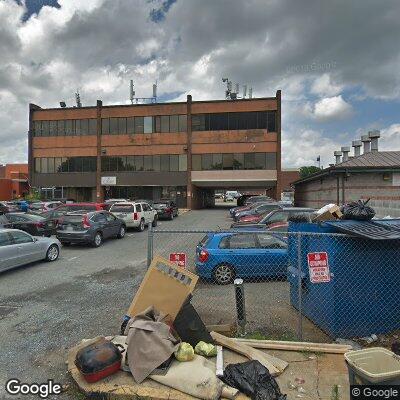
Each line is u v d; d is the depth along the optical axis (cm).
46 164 4678
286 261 891
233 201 8444
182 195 4397
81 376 421
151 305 510
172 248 1502
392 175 1853
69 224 1527
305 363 464
